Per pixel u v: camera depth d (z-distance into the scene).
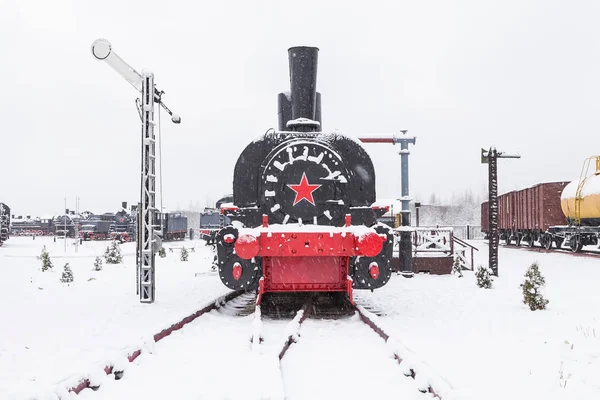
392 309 10.11
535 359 6.04
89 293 12.89
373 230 8.62
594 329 7.91
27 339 7.10
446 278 16.83
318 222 9.82
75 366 5.40
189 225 121.62
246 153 10.06
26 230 91.69
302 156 9.84
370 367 5.57
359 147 10.16
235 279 9.09
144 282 11.08
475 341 6.98
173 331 7.34
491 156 17.78
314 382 5.04
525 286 10.15
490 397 4.34
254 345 6.01
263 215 9.02
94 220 68.00
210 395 4.46
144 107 11.65
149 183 11.41
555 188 31.73
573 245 28.22
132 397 4.64
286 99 12.94
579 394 4.64
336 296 11.09
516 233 39.72
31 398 4.10
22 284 15.27
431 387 4.57
